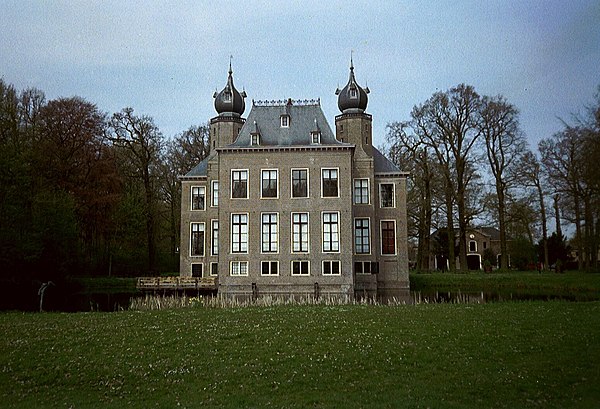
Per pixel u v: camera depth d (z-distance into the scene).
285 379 13.77
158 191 66.25
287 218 43.00
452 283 49.44
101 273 60.41
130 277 57.31
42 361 15.61
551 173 47.97
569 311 23.62
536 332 18.69
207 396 12.55
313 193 43.06
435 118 51.75
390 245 48.59
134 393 12.98
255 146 43.38
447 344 17.11
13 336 18.77
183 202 53.22
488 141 50.69
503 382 13.22
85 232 54.59
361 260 47.00
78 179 52.50
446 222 56.66
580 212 47.12
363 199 47.97
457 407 11.38
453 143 51.06
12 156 38.00
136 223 57.25
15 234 36.88
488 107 49.56
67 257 43.66
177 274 62.88
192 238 52.91
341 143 43.88
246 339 18.02
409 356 15.77
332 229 42.75
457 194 51.19
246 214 43.25
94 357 15.98
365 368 14.66
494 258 80.44
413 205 56.97
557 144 47.19
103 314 25.05
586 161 37.34
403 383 13.31
